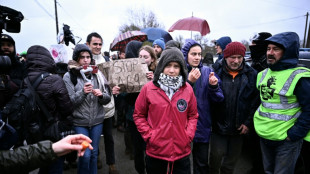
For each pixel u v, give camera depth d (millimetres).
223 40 3949
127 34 4395
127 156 3189
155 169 1719
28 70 1759
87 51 2174
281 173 1800
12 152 906
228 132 2086
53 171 1819
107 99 2195
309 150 1915
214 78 1927
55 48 2719
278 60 1784
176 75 1683
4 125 1014
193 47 2133
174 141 1603
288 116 1726
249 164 2859
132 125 2314
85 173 2076
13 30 1776
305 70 1673
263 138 1916
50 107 1729
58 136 1729
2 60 1381
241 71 2068
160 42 3316
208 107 2072
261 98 1935
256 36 2713
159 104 1604
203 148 2104
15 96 1549
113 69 2363
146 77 2287
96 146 2227
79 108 2090
